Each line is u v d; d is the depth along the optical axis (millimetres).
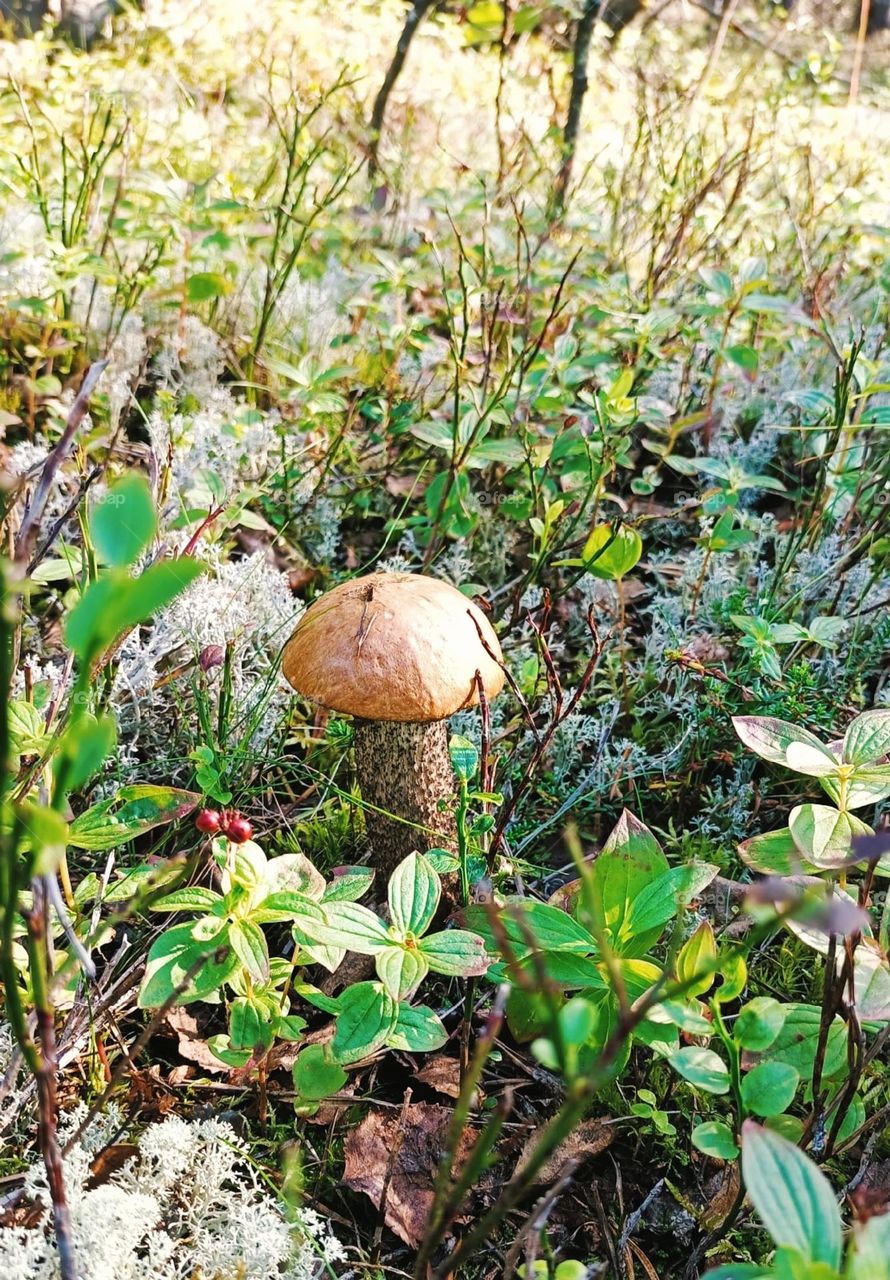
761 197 882
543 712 474
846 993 297
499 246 687
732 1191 294
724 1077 241
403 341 665
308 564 562
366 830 424
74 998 310
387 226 883
